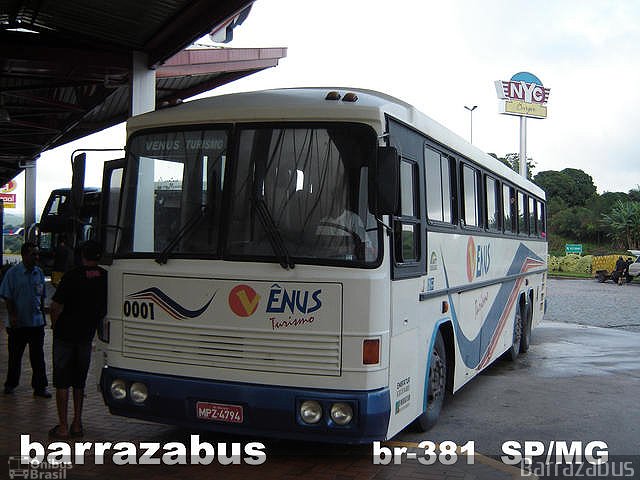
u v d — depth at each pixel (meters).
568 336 16.38
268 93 6.08
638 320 20.53
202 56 15.50
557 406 8.72
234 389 5.42
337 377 5.25
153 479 5.61
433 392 7.17
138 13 10.66
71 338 6.51
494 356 10.32
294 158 5.54
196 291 5.62
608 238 76.88
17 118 20.36
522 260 12.75
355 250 5.32
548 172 92.75
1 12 11.01
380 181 5.25
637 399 9.17
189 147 5.88
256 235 5.50
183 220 5.81
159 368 5.78
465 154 8.55
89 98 17.25
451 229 7.71
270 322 5.39
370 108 5.48
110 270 6.14
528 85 54.28
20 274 8.26
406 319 6.02
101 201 6.48
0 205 21.56
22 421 7.27
